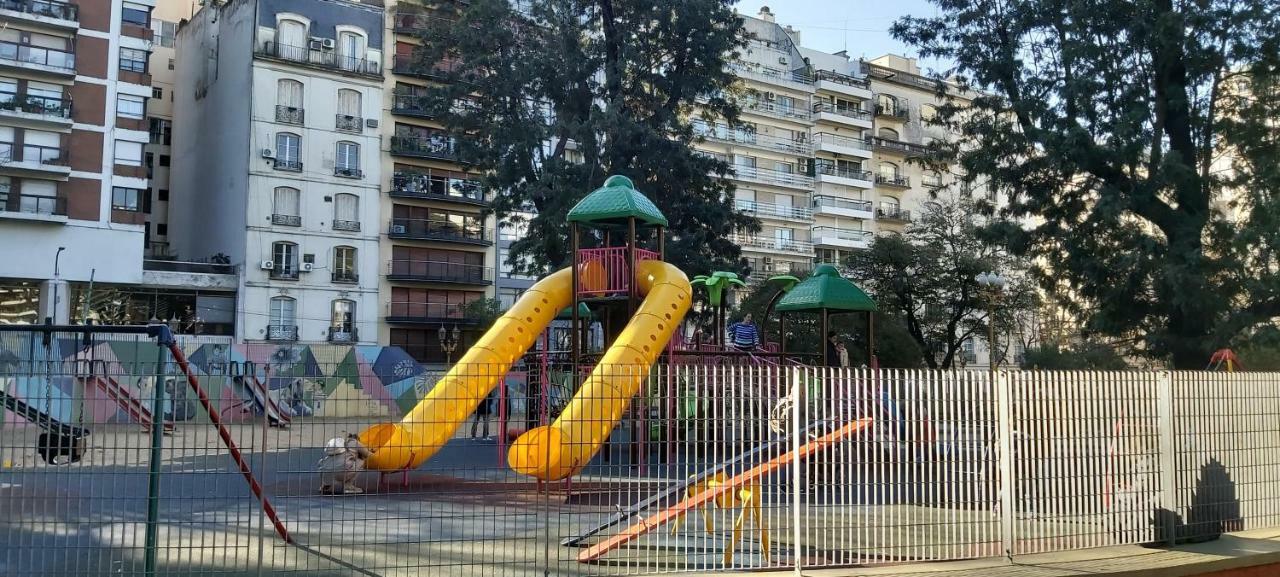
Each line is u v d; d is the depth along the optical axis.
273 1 47.22
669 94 32.50
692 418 7.50
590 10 32.28
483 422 11.88
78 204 41.00
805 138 68.31
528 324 17.20
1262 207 21.36
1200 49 23.02
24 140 40.03
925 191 72.44
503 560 7.29
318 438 7.90
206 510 7.80
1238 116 23.62
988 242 26.80
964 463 7.80
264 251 45.91
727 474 7.68
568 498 7.82
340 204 48.34
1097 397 8.41
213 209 48.97
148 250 53.91
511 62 31.52
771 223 65.56
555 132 30.86
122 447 6.45
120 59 42.88
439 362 50.69
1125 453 8.48
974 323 44.97
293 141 47.25
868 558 7.49
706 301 31.31
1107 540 8.30
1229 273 22.16
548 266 33.06
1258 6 21.94
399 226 49.94
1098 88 23.52
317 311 47.12
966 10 26.61
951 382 7.85
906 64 75.50
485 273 52.59
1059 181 25.58
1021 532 7.93
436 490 7.91
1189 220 23.53
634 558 7.75
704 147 63.28
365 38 49.62
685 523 7.43
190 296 44.84
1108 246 24.80
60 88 41.12
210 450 6.80
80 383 6.46
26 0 40.09
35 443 6.32
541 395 8.66
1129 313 25.25
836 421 7.52
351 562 7.32
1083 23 23.83
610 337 21.27
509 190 33.66
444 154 49.41
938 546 7.64
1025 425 8.06
